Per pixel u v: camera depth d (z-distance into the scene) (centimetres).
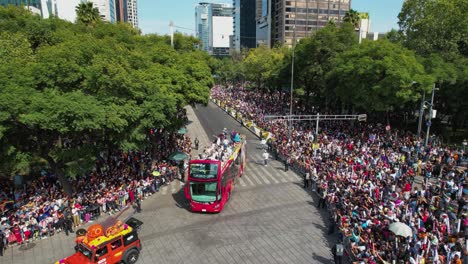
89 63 2330
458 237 1672
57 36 3209
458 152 3175
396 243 1644
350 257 1742
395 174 2561
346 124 4506
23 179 2744
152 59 3606
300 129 4347
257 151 4059
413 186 2602
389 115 5091
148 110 2441
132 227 1811
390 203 2020
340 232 1917
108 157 3212
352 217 1889
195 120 6047
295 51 5538
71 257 1609
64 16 9488
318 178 2730
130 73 2464
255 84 10431
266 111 5844
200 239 2012
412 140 3531
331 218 2064
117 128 2153
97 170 2880
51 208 2172
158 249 1903
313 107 5872
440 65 3978
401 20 5438
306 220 2258
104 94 2225
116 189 2512
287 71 6031
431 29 4647
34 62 2280
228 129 5300
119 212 2394
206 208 2316
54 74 2116
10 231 1956
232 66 11594
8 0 8088
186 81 3544
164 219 2284
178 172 3247
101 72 2191
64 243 1989
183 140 4094
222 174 2362
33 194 2411
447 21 4512
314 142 3681
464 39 4538
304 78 5588
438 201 2098
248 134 4947
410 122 5128
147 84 2531
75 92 2095
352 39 5162
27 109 1833
